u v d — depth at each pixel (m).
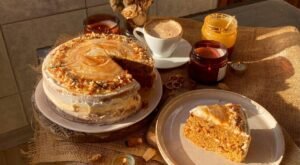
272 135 0.48
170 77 0.60
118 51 0.55
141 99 0.53
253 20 0.78
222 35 0.62
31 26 0.83
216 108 0.47
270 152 0.46
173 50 0.64
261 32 0.71
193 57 0.58
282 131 0.49
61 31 0.88
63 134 0.49
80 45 0.56
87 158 0.48
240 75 0.61
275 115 0.54
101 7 0.88
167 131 0.49
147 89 0.55
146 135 0.50
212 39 0.63
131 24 0.65
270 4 0.83
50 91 0.50
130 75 0.50
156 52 0.63
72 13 0.86
